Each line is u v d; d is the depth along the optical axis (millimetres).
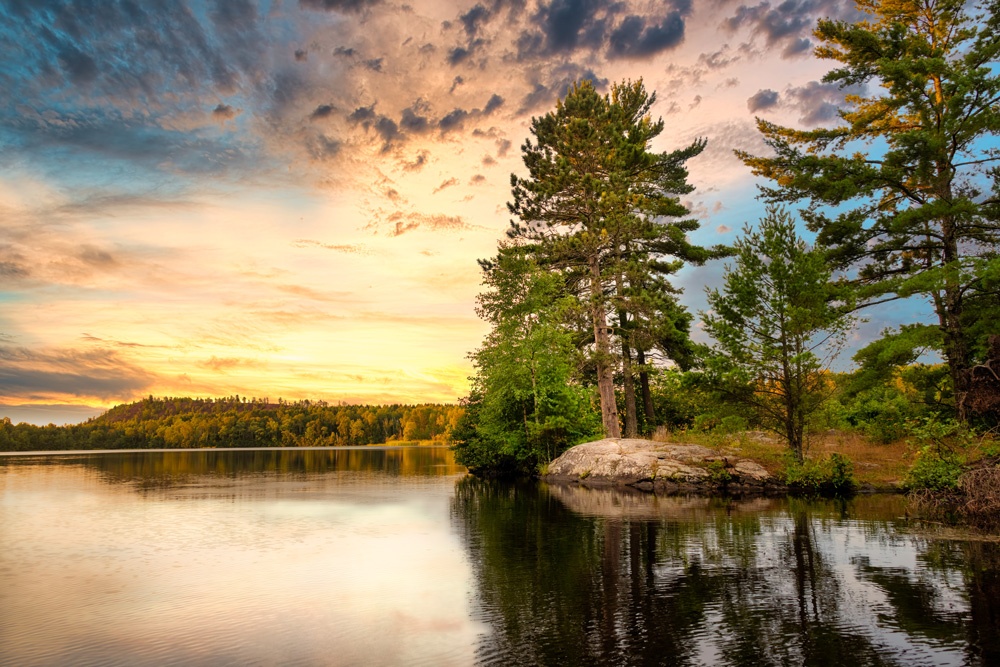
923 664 5695
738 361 21828
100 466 44938
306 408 167625
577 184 29891
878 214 23234
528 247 33000
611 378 29922
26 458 63438
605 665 5762
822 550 10641
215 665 5852
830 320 21031
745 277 21578
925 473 16109
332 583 8922
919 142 20375
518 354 33594
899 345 19859
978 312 21312
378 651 6184
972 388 18188
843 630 6633
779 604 7566
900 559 9883
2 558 10828
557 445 32812
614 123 30484
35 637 6668
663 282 30438
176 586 8820
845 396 21875
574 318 30359
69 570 9867
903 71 20438
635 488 22703
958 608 7320
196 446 143625
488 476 33531
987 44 20562
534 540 12109
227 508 18062
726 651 6070
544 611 7445
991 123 19453
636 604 7668
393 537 12727
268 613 7500
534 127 32781
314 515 16375
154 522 15195
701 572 9211
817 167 22484
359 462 53531
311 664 5840
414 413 169750
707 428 24578
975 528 12859
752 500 18469
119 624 7094
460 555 10797
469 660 5918
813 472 20547
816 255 21047
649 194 33438
